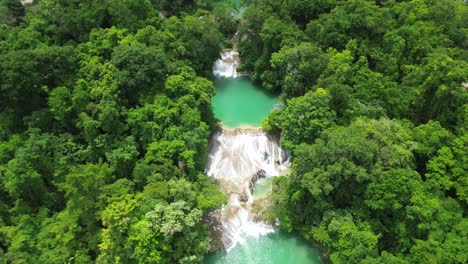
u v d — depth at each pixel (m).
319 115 59.19
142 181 52.78
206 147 60.72
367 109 61.25
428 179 49.84
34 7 81.00
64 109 57.91
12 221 50.22
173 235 46.28
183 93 63.28
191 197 49.41
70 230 46.84
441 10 77.88
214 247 54.88
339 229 48.34
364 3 78.12
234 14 96.31
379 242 49.69
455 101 60.22
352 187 50.94
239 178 63.78
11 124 59.19
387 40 73.25
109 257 44.97
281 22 79.38
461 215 47.12
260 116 74.81
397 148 51.06
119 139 58.19
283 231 57.22
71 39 74.06
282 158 67.19
